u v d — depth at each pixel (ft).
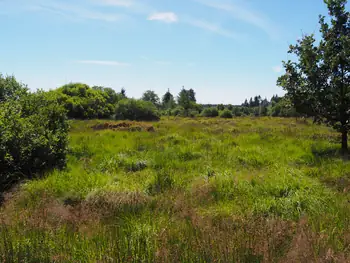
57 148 27.45
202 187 20.43
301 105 34.42
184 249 12.46
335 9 32.35
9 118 24.67
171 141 39.81
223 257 11.92
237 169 26.50
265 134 45.09
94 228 14.90
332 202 17.69
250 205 17.87
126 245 13.01
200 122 80.48
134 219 15.98
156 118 103.91
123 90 195.21
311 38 33.50
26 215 16.46
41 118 27.81
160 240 13.24
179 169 26.30
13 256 12.37
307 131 50.29
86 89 109.19
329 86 32.86
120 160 28.63
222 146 35.47
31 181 22.25
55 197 19.60
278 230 13.74
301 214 16.44
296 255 11.79
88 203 18.24
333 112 33.37
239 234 13.51
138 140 40.09
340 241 13.23
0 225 15.08
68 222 15.62
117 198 18.38
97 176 22.80
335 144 35.32
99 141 39.42
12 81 32.07
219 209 17.21
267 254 12.06
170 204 17.81
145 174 24.47
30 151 24.64
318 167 25.88
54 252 12.80
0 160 22.49
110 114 107.45
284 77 35.42
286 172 23.17
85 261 12.18
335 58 31.50
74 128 59.41
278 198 18.76
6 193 20.62
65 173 23.77
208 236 13.26
